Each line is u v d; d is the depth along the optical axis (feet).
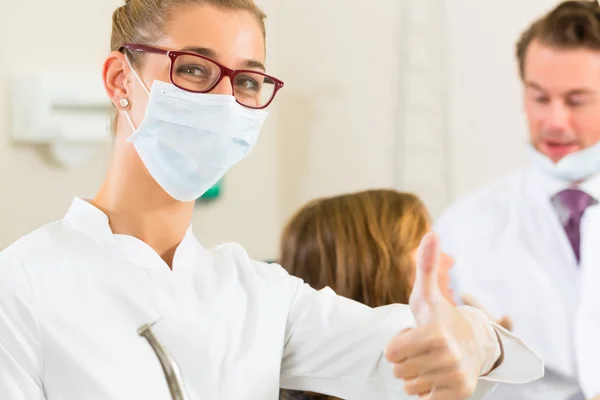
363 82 8.08
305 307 3.65
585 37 6.21
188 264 3.49
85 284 3.20
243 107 3.42
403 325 3.46
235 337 3.40
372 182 8.03
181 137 3.32
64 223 3.38
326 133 8.45
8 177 6.51
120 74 3.45
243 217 8.70
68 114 6.64
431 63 7.45
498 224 6.77
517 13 6.72
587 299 6.22
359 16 8.08
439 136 7.38
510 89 6.77
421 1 7.51
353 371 3.50
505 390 6.47
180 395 2.73
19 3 6.52
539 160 6.51
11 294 3.04
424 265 2.83
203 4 3.29
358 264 4.85
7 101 6.50
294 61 8.71
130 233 3.39
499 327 3.24
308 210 5.20
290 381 3.71
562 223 6.37
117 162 3.43
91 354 3.09
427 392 2.81
